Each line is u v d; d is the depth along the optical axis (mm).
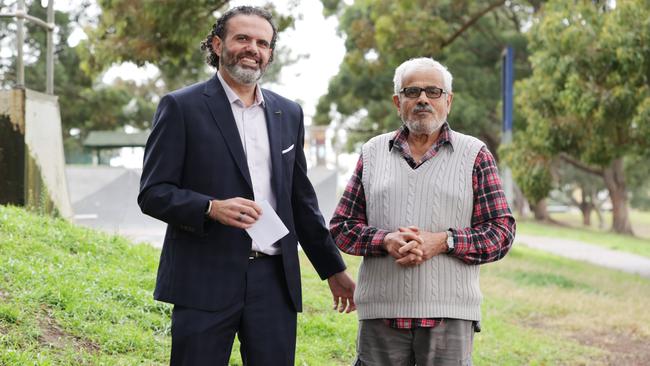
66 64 29953
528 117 15477
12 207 8078
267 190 3559
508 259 16891
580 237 32875
